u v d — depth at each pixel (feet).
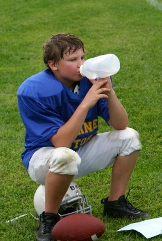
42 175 16.83
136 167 22.94
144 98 32.63
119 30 54.13
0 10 72.18
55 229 15.62
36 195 18.10
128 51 45.24
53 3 73.36
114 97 17.43
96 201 20.11
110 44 48.57
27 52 48.44
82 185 21.77
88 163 18.31
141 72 38.29
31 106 16.84
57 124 16.76
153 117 29.27
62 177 16.08
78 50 16.92
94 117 18.26
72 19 61.93
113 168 18.38
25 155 17.51
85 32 54.75
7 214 19.69
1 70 42.55
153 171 22.47
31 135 17.02
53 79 17.22
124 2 68.95
